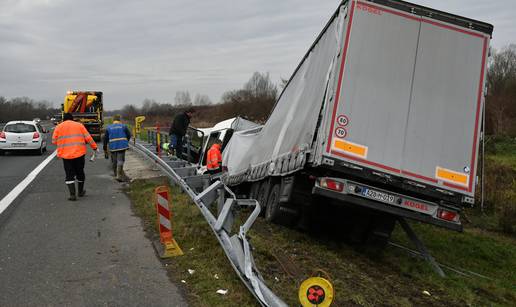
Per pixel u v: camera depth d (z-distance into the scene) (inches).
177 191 402.3
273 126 386.6
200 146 629.6
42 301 176.7
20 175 527.2
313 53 327.3
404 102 253.4
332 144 246.2
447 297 245.0
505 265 360.2
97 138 1238.3
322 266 253.6
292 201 301.4
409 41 255.6
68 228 283.9
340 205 287.9
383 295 224.4
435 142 254.5
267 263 236.7
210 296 183.8
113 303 176.4
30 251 236.8
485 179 577.0
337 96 248.8
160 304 176.6
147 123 2218.3
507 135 1045.2
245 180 437.1
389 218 317.4
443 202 261.3
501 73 1593.3
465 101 258.2
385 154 250.5
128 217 314.8
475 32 260.2
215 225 242.2
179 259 228.1
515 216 483.8
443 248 382.6
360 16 253.3
